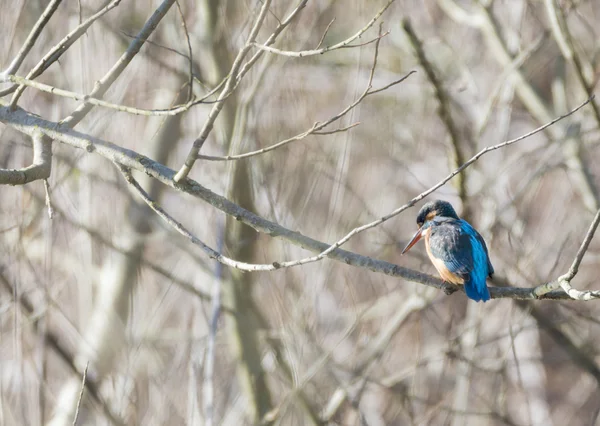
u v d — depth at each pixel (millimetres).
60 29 13516
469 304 15898
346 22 17156
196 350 12883
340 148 14383
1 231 12297
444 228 9445
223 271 13281
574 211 17609
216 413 13383
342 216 14773
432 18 17531
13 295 12094
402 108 17797
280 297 13039
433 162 17984
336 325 15594
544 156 15570
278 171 13812
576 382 21219
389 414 16750
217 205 7652
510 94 15516
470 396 16562
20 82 7656
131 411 12422
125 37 13562
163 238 13820
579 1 16172
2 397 11430
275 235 7672
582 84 12812
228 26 13531
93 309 13562
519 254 14383
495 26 15539
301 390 12883
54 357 13945
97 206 14094
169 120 13812
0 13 12734
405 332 17672
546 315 15875
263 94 13516
